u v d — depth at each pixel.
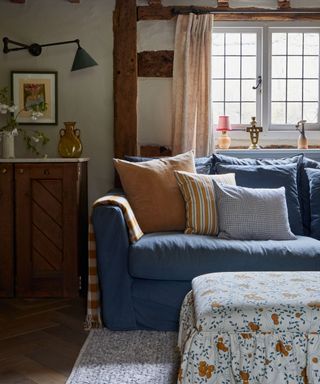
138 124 3.89
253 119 3.87
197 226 2.85
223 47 4.01
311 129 4.05
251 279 1.91
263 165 3.31
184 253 2.51
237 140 4.02
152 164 3.08
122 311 2.56
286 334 1.61
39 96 3.83
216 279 1.93
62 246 3.25
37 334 2.57
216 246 2.54
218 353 1.63
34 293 3.26
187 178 2.96
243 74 4.03
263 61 3.99
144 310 2.57
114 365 2.15
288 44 4.02
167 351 2.30
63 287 3.26
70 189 3.24
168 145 3.89
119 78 3.81
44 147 3.85
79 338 2.51
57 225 3.25
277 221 2.78
